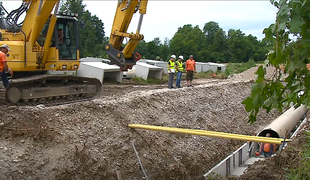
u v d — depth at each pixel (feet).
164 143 31.76
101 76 57.41
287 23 11.18
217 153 36.76
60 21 34.63
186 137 35.70
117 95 40.50
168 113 38.17
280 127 38.75
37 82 30.19
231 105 52.37
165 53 151.43
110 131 27.63
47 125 24.03
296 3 10.53
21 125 23.32
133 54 43.86
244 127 47.24
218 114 46.50
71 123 25.81
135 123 30.89
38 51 32.12
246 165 36.01
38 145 22.34
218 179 29.68
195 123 40.01
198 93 49.14
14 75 32.48
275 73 12.94
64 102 31.81
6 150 21.06
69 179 21.56
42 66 33.06
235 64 126.11
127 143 27.71
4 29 32.09
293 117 44.37
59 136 23.72
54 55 33.58
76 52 35.99
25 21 31.96
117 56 41.75
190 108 42.86
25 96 28.71
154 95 40.09
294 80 13.05
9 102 28.09
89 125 26.81
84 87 34.06
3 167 19.85
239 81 68.69
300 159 21.53
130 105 33.86
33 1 31.65
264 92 12.69
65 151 22.84
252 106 12.42
